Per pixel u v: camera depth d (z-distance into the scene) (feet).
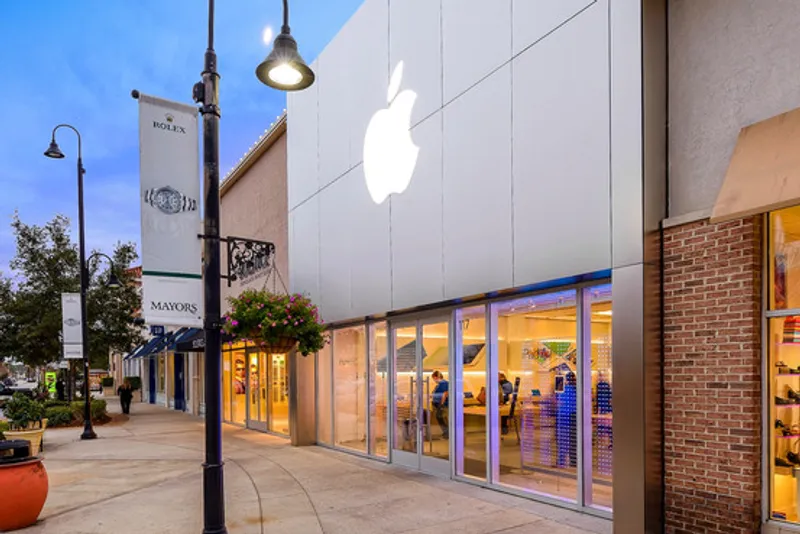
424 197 29.55
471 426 28.09
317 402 42.75
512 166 23.98
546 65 22.50
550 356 23.95
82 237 55.21
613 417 18.99
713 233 17.44
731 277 16.94
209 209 18.40
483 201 25.50
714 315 17.28
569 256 21.17
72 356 51.80
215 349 17.89
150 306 17.12
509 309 26.11
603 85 20.13
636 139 18.80
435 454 30.37
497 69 25.00
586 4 20.90
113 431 56.29
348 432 39.09
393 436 33.94
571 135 21.30
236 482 29.25
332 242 38.93
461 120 27.07
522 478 25.12
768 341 16.57
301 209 43.65
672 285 18.42
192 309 17.95
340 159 38.27
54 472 33.19
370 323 36.83
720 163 17.61
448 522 21.21
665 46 19.33
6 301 75.61
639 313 18.33
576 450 22.50
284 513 23.04
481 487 26.81
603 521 20.79
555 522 20.84
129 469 33.86
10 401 41.14
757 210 15.24
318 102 41.63
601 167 20.06
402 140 31.55
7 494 21.15
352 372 38.73
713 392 17.15
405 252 30.99
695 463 17.44
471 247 26.14
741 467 16.35
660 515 18.15
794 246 16.40
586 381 22.39
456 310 29.40
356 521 21.67
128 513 23.56
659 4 19.24
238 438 47.57
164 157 17.85
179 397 88.07
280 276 48.01
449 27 28.14
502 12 24.81
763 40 16.81
